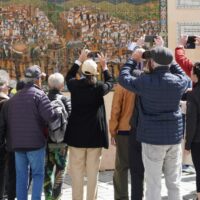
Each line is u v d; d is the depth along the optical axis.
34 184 6.69
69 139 6.96
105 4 10.02
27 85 6.78
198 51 10.33
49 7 9.77
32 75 6.77
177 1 10.27
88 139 6.88
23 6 9.65
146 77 5.87
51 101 7.00
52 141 7.07
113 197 8.16
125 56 10.10
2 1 9.55
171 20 10.26
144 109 5.98
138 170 6.53
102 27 10.02
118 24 10.08
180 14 10.28
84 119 6.91
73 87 6.95
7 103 6.86
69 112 7.15
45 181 7.21
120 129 7.25
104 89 6.94
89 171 7.03
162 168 6.07
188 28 10.29
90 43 9.97
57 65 9.81
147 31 10.20
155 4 10.23
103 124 6.99
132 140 6.54
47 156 7.15
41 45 9.73
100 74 9.69
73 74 7.18
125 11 10.10
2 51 9.56
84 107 6.92
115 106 7.23
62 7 9.82
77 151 6.98
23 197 6.76
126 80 5.99
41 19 9.73
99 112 6.98
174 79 5.87
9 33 9.59
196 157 6.78
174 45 10.25
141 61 6.50
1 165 7.22
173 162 6.01
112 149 10.19
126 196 7.35
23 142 6.61
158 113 5.89
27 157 6.75
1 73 7.32
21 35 9.65
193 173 9.75
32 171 6.72
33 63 9.70
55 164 7.18
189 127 6.72
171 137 5.89
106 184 9.11
